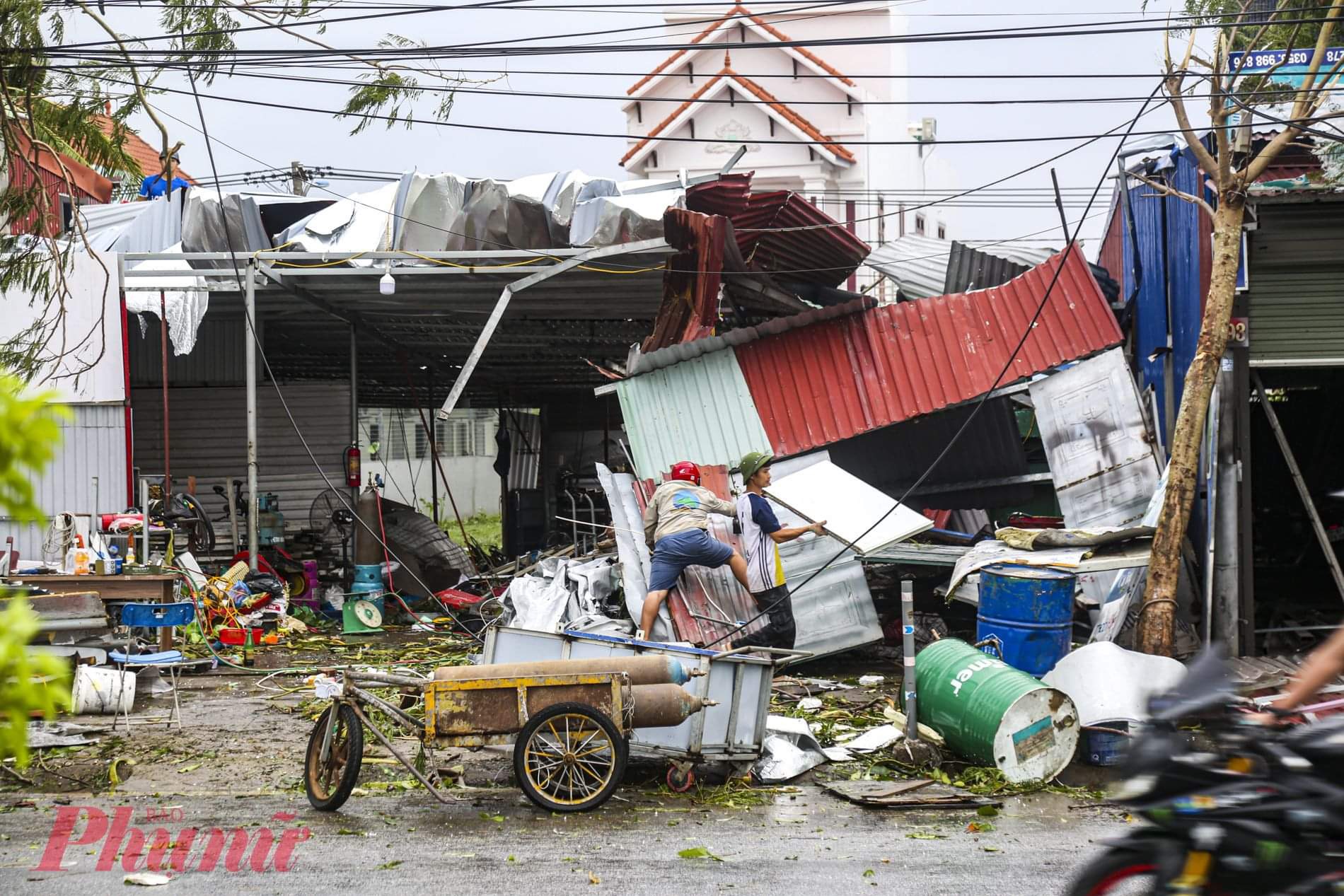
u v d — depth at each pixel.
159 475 17.08
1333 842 3.98
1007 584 9.38
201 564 16.38
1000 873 6.00
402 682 7.30
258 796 7.52
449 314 18.98
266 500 17.17
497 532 33.56
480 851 6.34
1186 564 12.16
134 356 19.11
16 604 2.16
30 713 2.18
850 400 13.79
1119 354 13.45
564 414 29.38
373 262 15.00
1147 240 14.84
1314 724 4.26
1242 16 11.47
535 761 7.21
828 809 7.43
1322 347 11.63
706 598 12.02
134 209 18.41
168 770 8.20
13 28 10.58
